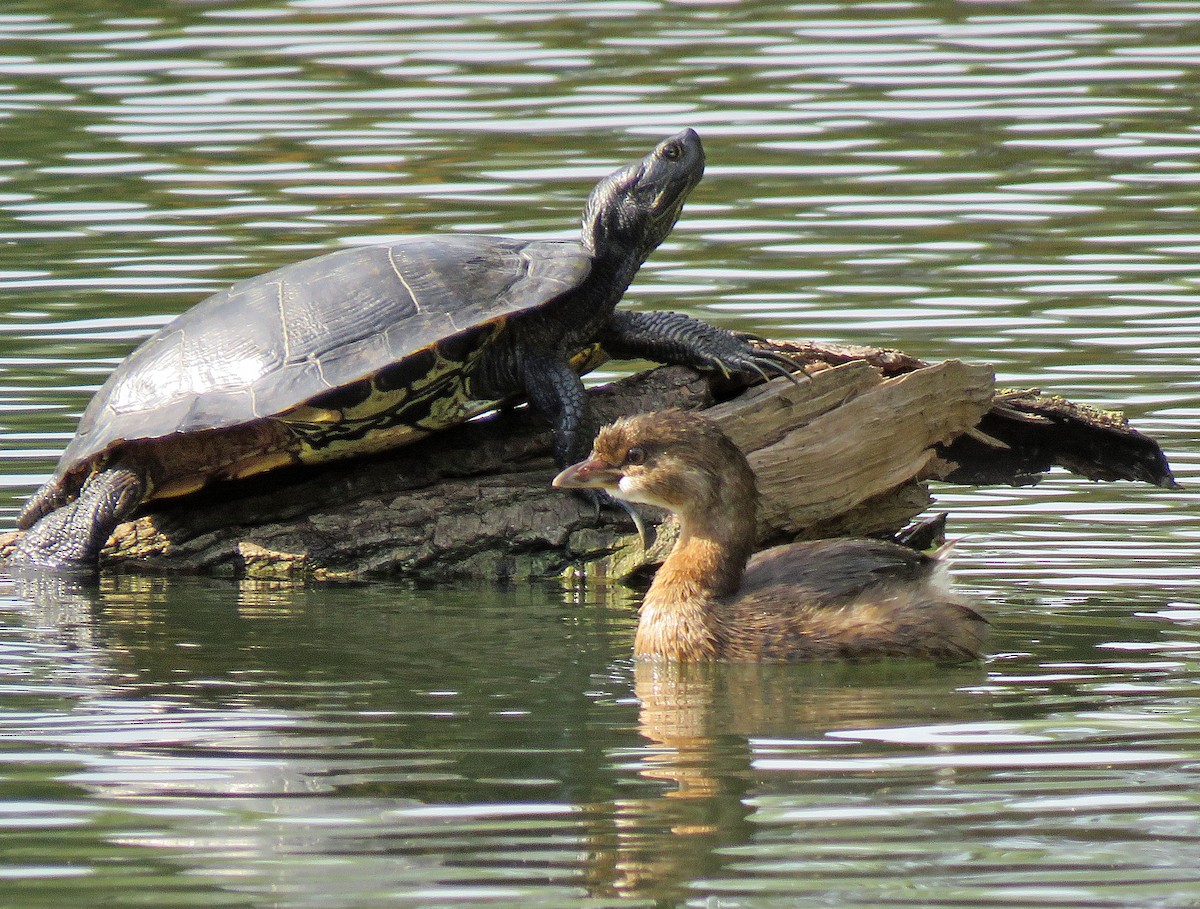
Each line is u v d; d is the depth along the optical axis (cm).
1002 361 4547
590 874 1823
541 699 2508
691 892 1777
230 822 1972
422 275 3581
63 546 3528
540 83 7056
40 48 7550
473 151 6338
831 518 3556
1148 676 2595
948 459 3834
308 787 2088
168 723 2353
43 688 2545
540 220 5612
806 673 2700
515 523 3516
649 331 3803
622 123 6569
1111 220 5675
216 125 6656
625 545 3506
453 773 2134
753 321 4872
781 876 1817
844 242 5559
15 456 3978
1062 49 7312
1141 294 5059
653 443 2955
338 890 1789
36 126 6638
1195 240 5481
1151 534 3597
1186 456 3934
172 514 3628
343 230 5619
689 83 7019
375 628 3014
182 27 7888
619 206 3844
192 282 5200
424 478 3641
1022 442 3819
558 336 3722
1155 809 1991
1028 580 3259
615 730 2333
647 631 2878
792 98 6819
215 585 3431
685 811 1997
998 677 2623
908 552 2997
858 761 2175
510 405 3828
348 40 7681
